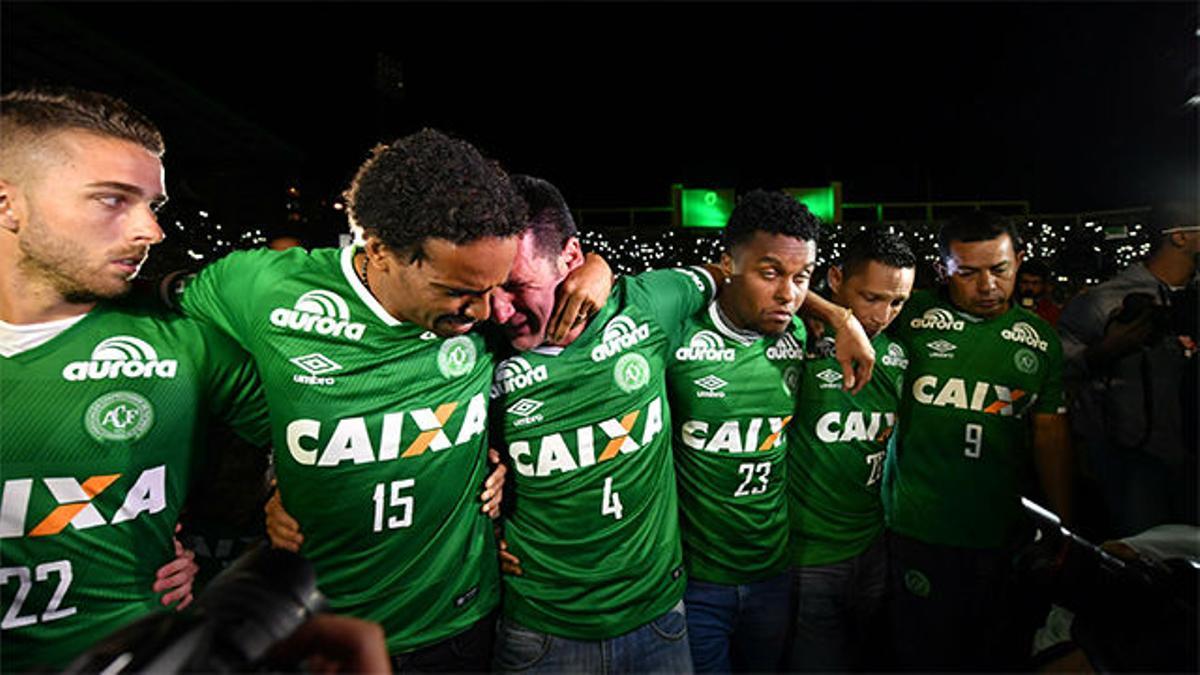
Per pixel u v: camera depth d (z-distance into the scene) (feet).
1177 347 8.25
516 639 5.43
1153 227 9.04
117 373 4.02
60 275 3.72
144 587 4.19
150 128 3.97
